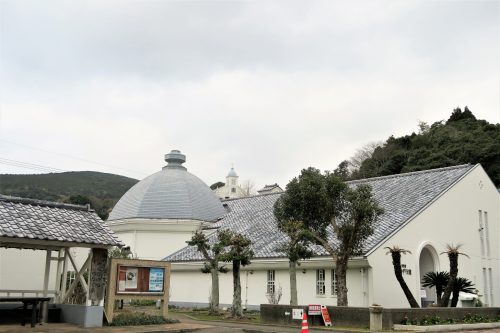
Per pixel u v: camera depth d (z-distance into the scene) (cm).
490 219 3328
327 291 2612
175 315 2516
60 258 1891
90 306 1688
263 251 2981
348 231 2131
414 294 2594
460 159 5366
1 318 1730
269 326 2000
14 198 1723
